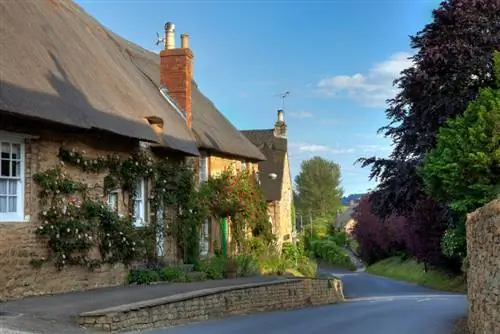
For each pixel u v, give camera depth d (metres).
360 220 72.44
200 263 22.05
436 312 19.36
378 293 35.22
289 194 50.25
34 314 11.21
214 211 25.77
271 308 19.66
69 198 15.09
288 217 49.09
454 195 16.23
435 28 24.58
